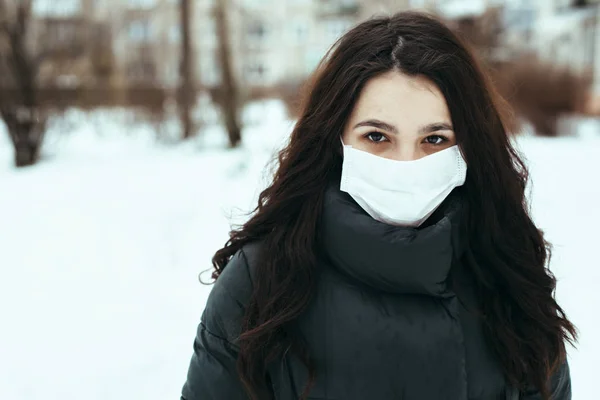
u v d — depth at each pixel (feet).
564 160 30.40
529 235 4.23
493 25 53.21
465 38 4.03
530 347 4.06
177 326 13.21
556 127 49.93
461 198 4.09
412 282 3.70
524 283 4.07
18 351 12.24
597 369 10.44
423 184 3.76
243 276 4.04
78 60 48.29
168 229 21.18
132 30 112.88
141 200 26.53
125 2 102.12
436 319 3.74
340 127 3.87
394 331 3.70
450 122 3.80
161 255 18.17
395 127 3.71
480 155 3.96
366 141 3.81
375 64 3.72
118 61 67.26
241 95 50.14
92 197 27.78
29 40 42.06
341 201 3.81
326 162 3.91
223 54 50.03
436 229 3.66
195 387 4.11
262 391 3.93
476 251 4.20
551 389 4.33
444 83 3.74
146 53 113.29
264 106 63.26
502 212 4.13
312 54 136.26
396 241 3.60
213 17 51.24
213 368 4.06
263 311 3.84
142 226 21.75
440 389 3.68
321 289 3.85
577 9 90.99
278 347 3.81
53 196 28.53
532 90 49.47
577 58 89.25
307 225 3.88
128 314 13.91
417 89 3.71
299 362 3.82
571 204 21.24
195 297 14.78
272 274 3.88
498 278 4.17
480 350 3.97
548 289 4.24
